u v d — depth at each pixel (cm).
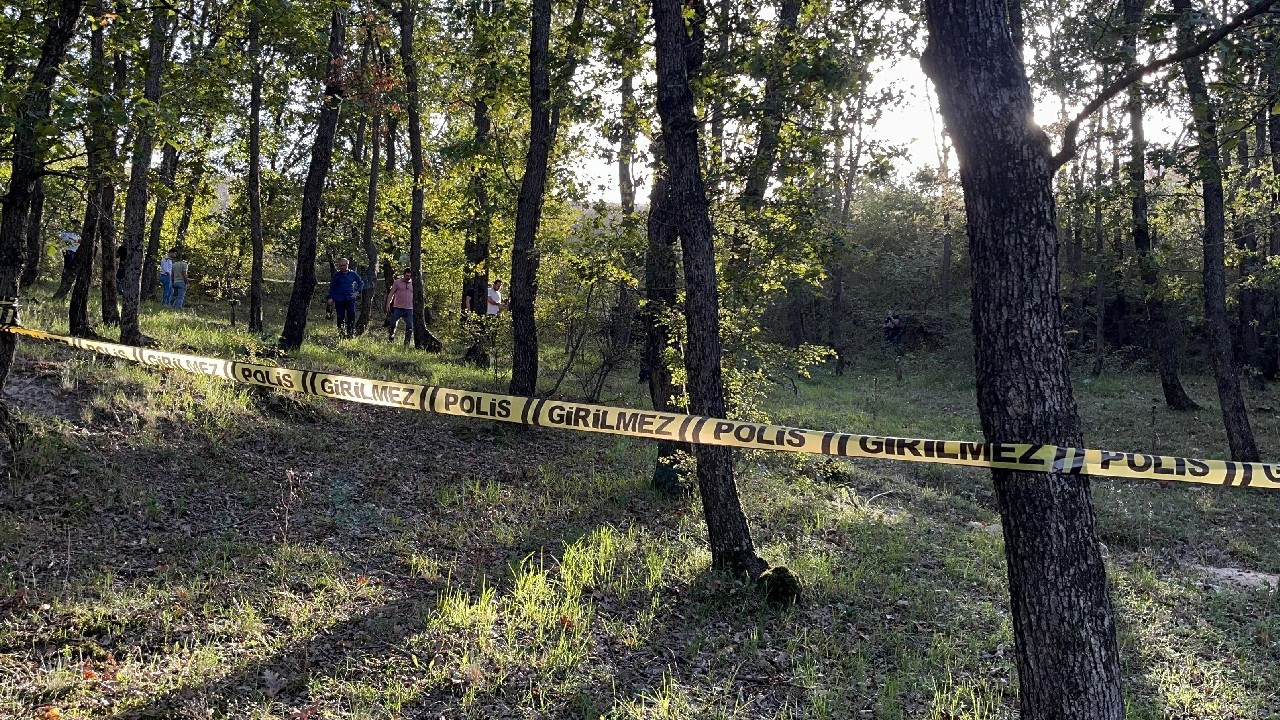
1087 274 2056
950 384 2417
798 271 950
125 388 898
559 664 525
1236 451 1345
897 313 3259
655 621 620
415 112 1733
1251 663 620
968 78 330
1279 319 2348
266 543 679
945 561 822
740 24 753
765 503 950
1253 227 1730
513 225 1587
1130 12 758
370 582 636
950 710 510
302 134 2234
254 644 516
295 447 920
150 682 459
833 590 706
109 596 541
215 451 835
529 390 1202
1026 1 952
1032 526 329
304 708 454
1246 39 504
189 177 1329
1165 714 532
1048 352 326
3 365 668
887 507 1045
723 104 736
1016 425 327
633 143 906
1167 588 787
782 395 1898
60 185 905
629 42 847
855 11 729
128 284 1065
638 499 923
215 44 1107
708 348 688
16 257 658
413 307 1770
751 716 496
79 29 686
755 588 675
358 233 2627
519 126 1588
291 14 949
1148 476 368
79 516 652
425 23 1698
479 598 607
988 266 332
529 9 1241
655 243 930
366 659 514
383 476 896
